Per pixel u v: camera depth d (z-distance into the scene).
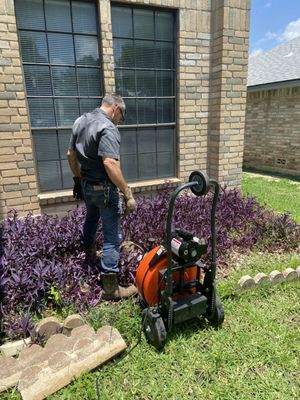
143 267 2.44
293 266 3.44
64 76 4.16
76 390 1.92
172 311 2.15
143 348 2.25
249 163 10.81
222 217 4.33
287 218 4.30
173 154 5.15
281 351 2.24
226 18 4.48
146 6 4.32
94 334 2.17
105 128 2.46
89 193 2.75
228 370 2.10
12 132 3.88
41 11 3.84
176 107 4.93
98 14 4.08
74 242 3.37
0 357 1.97
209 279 2.36
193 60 4.74
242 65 4.82
